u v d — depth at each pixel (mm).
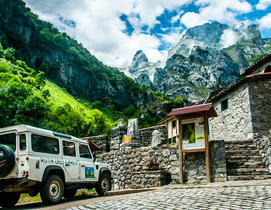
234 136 16578
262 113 14938
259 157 10930
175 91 197125
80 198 9625
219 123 18922
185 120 10297
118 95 142500
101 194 10234
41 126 21812
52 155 8125
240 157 10930
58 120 33031
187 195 6789
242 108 15719
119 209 5738
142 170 11719
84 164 9484
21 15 113062
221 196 6207
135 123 15656
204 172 9930
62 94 91312
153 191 8414
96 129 39781
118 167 13164
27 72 86375
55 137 8531
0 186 7109
